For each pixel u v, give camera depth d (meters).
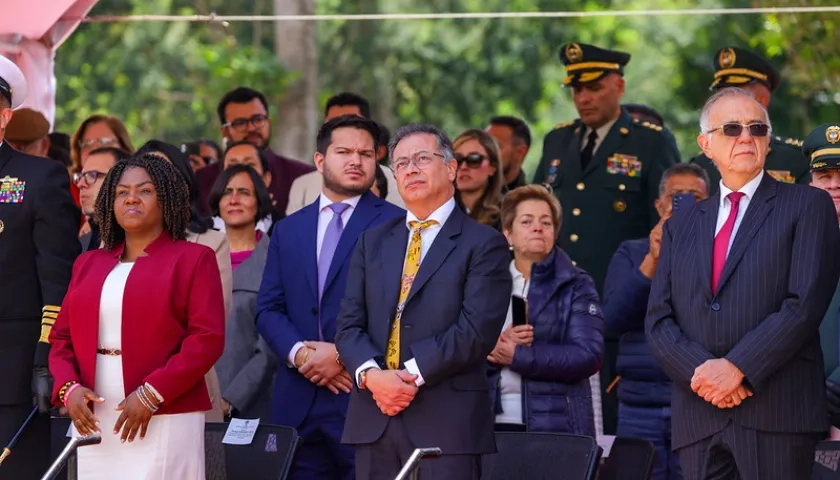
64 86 51.56
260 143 23.48
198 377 14.12
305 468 16.61
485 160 20.23
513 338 16.86
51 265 15.29
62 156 24.31
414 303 14.59
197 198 17.67
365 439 14.45
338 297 16.78
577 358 16.88
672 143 21.66
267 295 17.09
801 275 13.74
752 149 14.16
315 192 20.78
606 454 15.70
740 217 14.23
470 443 14.29
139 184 14.35
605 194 21.31
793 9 20.80
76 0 20.09
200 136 51.22
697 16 49.34
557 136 22.09
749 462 13.76
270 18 21.39
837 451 14.73
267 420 18.20
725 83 21.45
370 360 14.51
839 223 15.80
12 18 20.17
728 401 13.70
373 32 52.66
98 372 14.20
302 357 16.47
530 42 52.88
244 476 15.21
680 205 14.70
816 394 13.91
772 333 13.59
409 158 14.84
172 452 14.08
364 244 15.11
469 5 53.47
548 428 16.72
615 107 21.56
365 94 52.38
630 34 50.81
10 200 15.32
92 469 14.12
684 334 14.13
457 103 52.72
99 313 14.21
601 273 21.19
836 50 32.78
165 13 52.12
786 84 44.56
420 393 14.34
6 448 14.80
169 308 14.22
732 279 13.96
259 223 20.45
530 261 17.61
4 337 15.25
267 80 40.84
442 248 14.70
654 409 18.08
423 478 14.22
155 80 51.69
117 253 14.52
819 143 16.59
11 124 20.52
